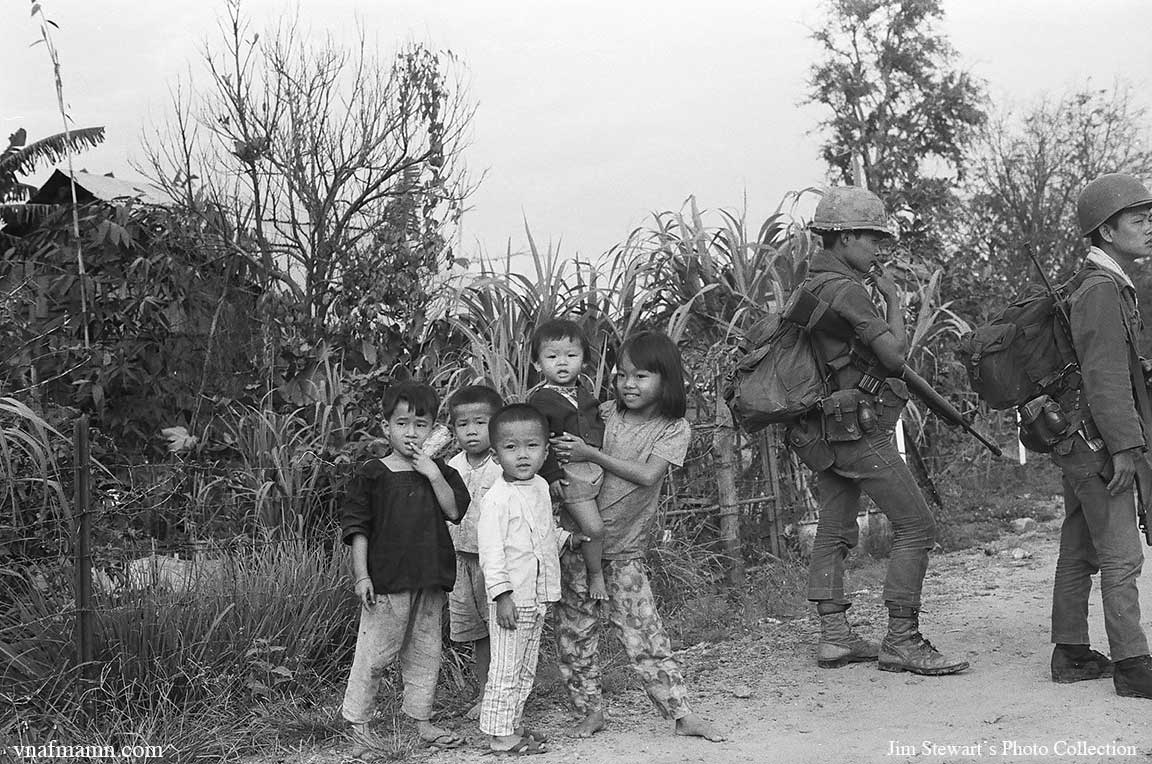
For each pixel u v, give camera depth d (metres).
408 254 7.17
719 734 4.12
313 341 7.05
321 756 4.12
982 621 5.93
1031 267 17.69
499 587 3.91
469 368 6.34
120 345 6.87
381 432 6.30
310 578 4.91
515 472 3.99
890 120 19.58
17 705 4.16
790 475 7.55
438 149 7.80
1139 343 4.62
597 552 4.10
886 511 5.05
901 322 5.12
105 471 5.23
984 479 10.54
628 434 4.18
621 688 4.87
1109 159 22.70
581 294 6.99
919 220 16.12
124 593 4.49
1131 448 4.34
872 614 6.29
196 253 7.58
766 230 7.74
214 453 6.32
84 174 9.58
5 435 4.47
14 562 4.56
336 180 7.78
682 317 6.82
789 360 5.11
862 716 4.38
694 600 6.32
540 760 3.96
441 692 4.79
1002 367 4.68
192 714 4.27
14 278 7.16
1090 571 4.69
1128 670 4.38
